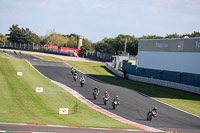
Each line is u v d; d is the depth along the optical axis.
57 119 30.59
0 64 83.75
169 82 71.50
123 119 35.06
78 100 45.69
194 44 70.31
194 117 41.12
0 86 50.53
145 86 70.75
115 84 70.50
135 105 46.12
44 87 54.28
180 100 54.38
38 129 23.77
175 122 36.16
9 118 29.08
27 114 32.25
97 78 79.75
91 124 29.14
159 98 54.94
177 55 76.19
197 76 68.38
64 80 68.50
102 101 47.06
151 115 35.56
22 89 49.66
